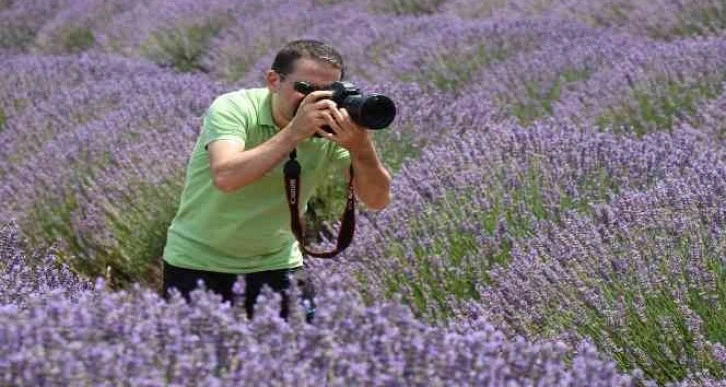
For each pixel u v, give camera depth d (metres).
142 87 27.73
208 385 6.60
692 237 11.64
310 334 7.20
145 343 7.23
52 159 21.38
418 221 14.77
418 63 31.33
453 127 21.22
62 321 7.25
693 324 10.10
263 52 38.88
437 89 27.14
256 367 6.76
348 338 7.40
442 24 36.47
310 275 13.05
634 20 35.06
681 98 22.61
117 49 45.88
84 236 18.36
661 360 10.25
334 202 18.69
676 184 13.44
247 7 46.44
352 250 14.10
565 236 12.63
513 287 11.58
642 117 22.38
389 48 34.78
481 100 23.97
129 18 48.72
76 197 19.33
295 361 7.20
